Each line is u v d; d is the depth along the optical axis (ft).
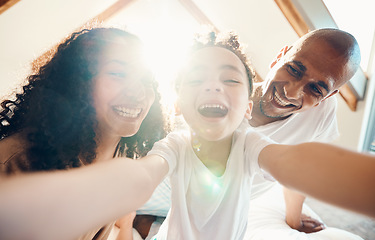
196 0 5.72
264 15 5.41
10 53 6.28
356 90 6.29
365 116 6.61
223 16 5.80
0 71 5.90
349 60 2.84
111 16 5.97
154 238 2.14
